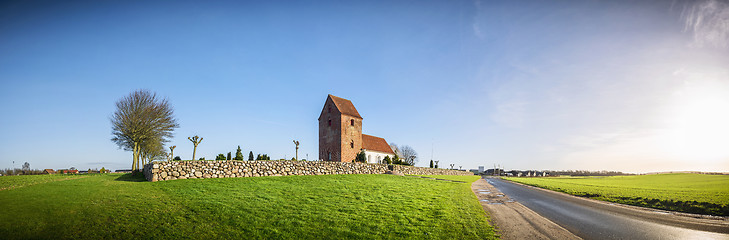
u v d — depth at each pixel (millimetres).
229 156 44719
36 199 13438
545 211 15328
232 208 13414
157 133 41250
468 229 10992
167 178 23078
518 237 10156
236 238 9617
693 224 12008
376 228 10805
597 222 12602
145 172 26969
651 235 10414
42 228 9547
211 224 10969
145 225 10500
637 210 15531
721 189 23703
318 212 13164
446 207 15227
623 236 10352
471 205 16547
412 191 21406
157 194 16656
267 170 28656
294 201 15695
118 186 19109
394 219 12180
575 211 15344
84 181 21297
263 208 13664
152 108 40281
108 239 9125
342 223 11391
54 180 20969
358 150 55844
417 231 10555
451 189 24781
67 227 9812
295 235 9953
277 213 12797
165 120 41875
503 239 9906
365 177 31359
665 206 16266
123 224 10492
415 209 14414
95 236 9266
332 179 27484
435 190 23094
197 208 13195
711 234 10469
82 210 11906
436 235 10188
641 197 19031
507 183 38438
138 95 40188
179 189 18656
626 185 31250
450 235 10234
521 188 30156
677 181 36312
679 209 15375
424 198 18203
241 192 18031
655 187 27250
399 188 22781
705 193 20328
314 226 10969
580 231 11031
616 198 19719
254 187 20312
